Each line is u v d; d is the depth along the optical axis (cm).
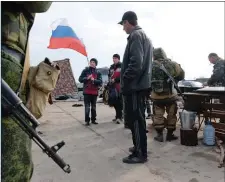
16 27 128
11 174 121
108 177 304
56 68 151
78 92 1441
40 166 333
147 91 354
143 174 314
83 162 356
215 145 439
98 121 696
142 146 355
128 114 357
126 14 355
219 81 616
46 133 536
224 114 447
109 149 423
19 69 130
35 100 143
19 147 127
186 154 392
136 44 339
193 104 488
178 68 471
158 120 471
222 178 301
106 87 696
